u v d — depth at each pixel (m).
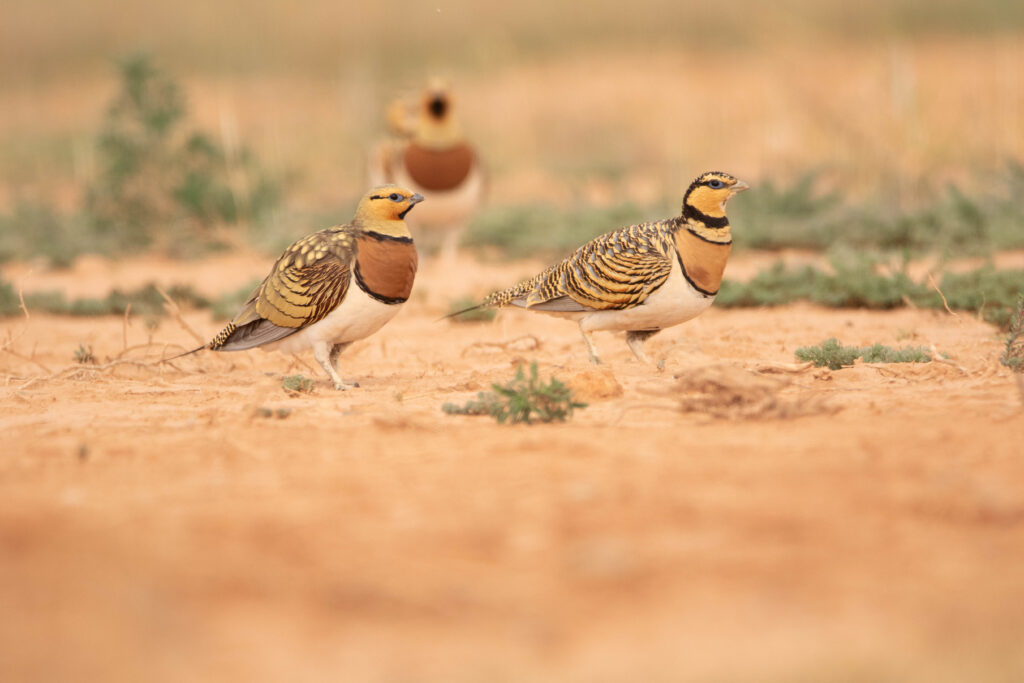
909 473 8.48
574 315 14.19
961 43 50.16
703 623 6.16
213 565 6.95
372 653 5.93
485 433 10.49
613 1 65.19
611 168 37.25
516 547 7.23
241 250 28.00
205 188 29.05
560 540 7.32
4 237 28.62
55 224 29.45
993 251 22.41
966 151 32.50
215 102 50.41
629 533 7.40
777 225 25.58
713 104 44.56
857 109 36.62
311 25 65.38
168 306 20.00
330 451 9.92
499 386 11.08
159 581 6.70
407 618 6.30
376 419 10.96
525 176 38.22
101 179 30.11
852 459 8.95
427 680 5.64
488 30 61.22
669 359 15.02
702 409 11.09
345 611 6.39
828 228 25.16
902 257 20.31
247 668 5.76
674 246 13.45
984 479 8.24
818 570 6.77
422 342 17.33
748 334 16.97
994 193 26.77
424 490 8.47
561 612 6.34
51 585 6.62
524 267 25.28
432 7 67.75
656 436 10.08
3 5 73.75
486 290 21.78
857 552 7.02
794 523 7.50
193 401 12.87
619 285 13.46
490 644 6.01
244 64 57.94
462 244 28.05
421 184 24.77
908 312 18.44
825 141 35.25
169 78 30.33
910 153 30.61
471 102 48.22
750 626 6.11
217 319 19.92
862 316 18.33
